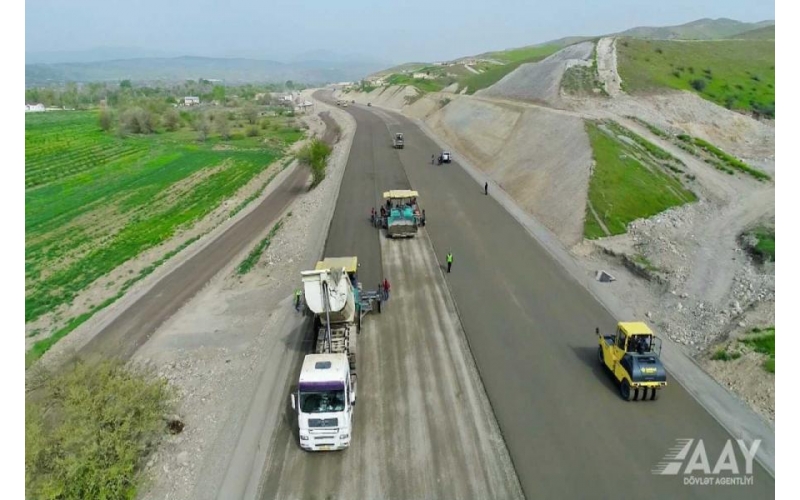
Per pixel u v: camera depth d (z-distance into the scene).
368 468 16.50
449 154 65.00
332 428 16.73
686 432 17.78
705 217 37.66
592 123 53.34
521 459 16.66
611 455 16.78
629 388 19.11
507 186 50.94
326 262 26.16
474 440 17.55
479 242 36.28
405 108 130.12
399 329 24.98
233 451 17.69
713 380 20.59
